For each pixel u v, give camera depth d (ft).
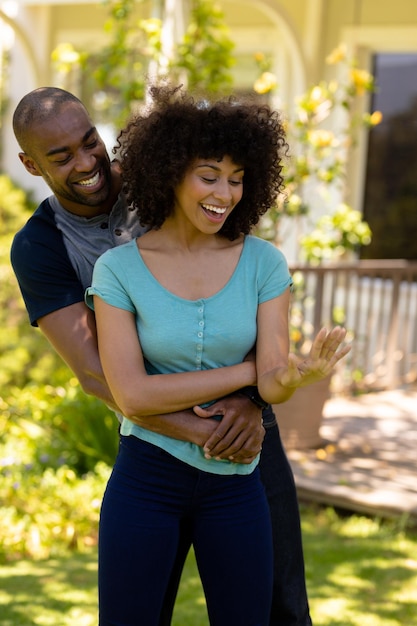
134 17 36.19
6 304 28.27
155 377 8.51
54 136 9.20
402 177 33.91
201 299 8.67
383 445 22.68
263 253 9.02
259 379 8.63
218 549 8.77
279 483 10.56
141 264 8.76
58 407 21.85
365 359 28.68
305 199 32.45
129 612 8.72
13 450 22.02
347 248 25.31
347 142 25.38
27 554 17.71
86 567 16.80
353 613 14.25
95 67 38.34
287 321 8.99
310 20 33.47
